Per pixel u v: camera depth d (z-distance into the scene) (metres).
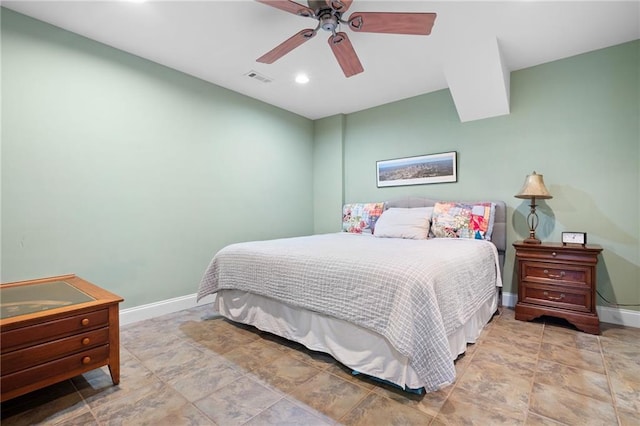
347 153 4.39
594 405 1.50
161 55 2.72
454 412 1.46
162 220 2.90
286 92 3.59
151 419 1.44
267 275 2.26
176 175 3.01
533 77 2.97
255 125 3.78
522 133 3.04
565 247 2.48
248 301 2.53
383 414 1.46
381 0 2.00
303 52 2.66
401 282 1.58
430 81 3.30
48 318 1.52
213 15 2.17
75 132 2.37
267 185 3.93
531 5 2.06
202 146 3.22
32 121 2.17
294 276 2.08
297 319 2.17
